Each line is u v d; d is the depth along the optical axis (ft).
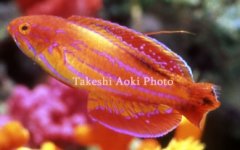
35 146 1.96
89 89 0.60
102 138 1.26
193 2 2.62
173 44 2.69
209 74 2.69
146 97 0.59
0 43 2.92
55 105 2.01
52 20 0.61
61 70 0.61
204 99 0.58
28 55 0.62
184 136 0.98
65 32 0.60
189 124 0.96
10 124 1.11
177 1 2.65
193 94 0.58
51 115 2.00
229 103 2.64
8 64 2.96
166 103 0.59
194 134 0.98
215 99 0.58
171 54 0.59
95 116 0.60
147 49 0.59
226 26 2.64
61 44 0.60
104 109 0.60
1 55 2.94
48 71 0.61
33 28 0.61
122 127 0.60
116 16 2.86
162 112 0.59
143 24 2.79
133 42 0.60
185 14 2.68
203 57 2.68
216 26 2.63
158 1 2.75
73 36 0.60
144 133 0.59
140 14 2.83
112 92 0.60
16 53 2.95
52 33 0.61
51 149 1.17
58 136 1.94
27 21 0.61
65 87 2.02
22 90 2.06
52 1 2.60
